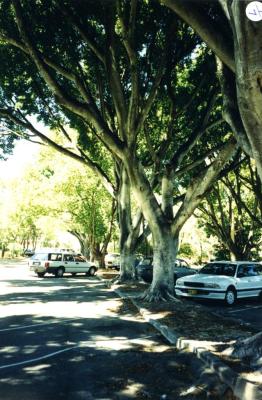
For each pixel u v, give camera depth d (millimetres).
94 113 13391
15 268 37031
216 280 15734
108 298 16562
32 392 5668
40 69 12406
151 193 15078
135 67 13125
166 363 7227
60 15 14164
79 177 35500
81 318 11789
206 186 14281
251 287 16828
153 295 14820
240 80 5656
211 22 6641
